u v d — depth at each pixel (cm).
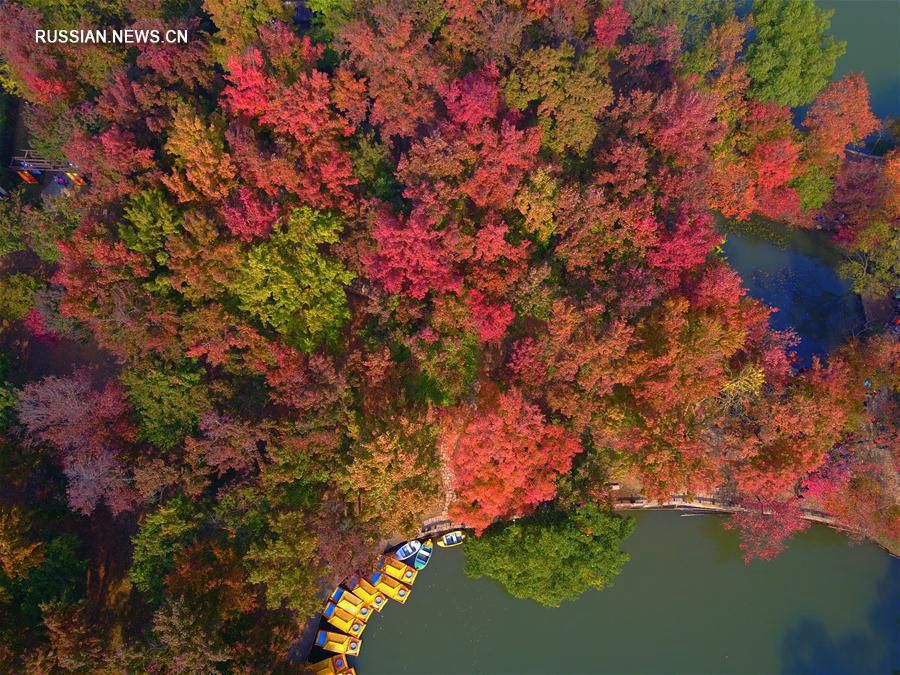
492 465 3762
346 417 3988
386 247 3834
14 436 4084
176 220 3975
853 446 4441
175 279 3850
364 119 4469
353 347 4469
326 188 4172
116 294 3809
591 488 4091
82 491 3791
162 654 3366
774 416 4041
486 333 4144
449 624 4397
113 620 4069
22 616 3612
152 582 3744
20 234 4428
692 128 4438
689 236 4181
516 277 4144
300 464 3941
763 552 4356
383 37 4103
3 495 4091
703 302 4191
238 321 3941
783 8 5172
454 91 4038
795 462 4028
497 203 4253
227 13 4306
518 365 4066
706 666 4431
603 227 4288
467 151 4022
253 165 3925
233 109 4156
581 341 3953
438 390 4406
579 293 4375
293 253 3934
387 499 3856
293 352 3844
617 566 4019
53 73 4469
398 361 4375
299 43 4309
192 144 3875
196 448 3803
